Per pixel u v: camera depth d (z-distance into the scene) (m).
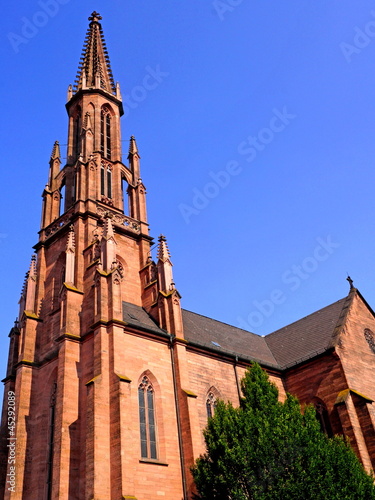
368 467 43.38
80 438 38.84
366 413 45.97
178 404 42.56
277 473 30.59
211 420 35.28
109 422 36.94
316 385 51.06
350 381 49.25
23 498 40.72
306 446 31.91
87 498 33.81
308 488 29.80
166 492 38.00
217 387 47.47
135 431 38.69
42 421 43.66
